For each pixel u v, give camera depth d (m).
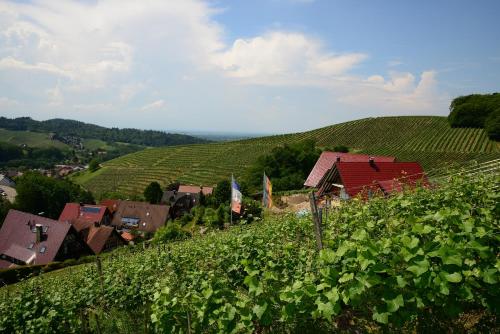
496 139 78.25
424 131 93.44
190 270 8.97
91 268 15.57
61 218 68.81
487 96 94.75
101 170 142.25
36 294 9.58
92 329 10.55
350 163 31.03
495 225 5.01
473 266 4.21
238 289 7.61
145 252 18.20
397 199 6.93
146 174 125.50
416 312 4.23
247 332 5.56
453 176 7.46
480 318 4.50
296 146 71.62
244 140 138.62
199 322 6.07
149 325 9.48
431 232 4.75
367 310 5.00
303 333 5.42
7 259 45.56
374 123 107.31
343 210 8.43
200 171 112.00
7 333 8.95
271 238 8.82
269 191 27.09
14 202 73.25
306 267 5.64
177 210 78.38
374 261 4.16
